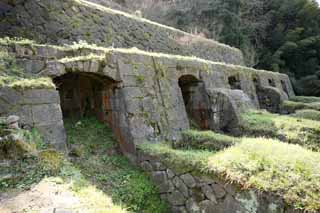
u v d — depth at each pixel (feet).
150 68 19.38
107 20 28.55
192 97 25.67
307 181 9.62
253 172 10.68
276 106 37.88
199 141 18.10
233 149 13.83
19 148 10.67
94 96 19.84
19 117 11.94
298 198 8.97
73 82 19.17
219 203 11.30
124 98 16.69
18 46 14.08
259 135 21.34
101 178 14.11
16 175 9.79
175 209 13.55
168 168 13.93
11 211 7.52
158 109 18.76
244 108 26.32
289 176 10.02
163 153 14.51
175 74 21.89
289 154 12.14
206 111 24.52
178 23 75.31
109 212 8.01
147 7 77.46
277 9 86.89
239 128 22.35
